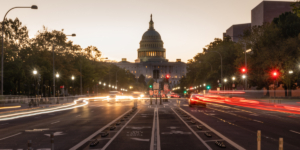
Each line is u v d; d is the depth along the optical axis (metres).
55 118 24.45
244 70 49.38
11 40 67.94
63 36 68.19
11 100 41.41
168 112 30.25
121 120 21.41
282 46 59.16
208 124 19.02
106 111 32.47
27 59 62.38
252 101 53.69
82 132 15.63
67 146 11.61
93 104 50.59
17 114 28.58
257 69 64.50
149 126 18.02
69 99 61.62
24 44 68.88
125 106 43.44
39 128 17.59
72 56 72.81
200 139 13.14
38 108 37.47
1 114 27.94
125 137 13.80
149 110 33.56
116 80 127.88
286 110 33.06
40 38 67.00
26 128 17.72
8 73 55.31
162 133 15.05
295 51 57.94
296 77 57.78
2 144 12.22
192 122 19.55
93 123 20.08
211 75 80.69
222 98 68.31
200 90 104.31
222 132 15.33
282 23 66.06
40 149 11.05
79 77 82.38
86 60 85.75
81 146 11.59
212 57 83.69
